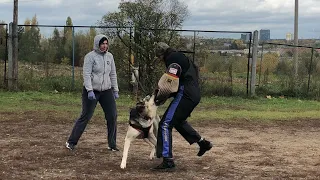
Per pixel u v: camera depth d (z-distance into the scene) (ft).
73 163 22.13
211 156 24.47
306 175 20.71
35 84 54.24
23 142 26.73
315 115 42.42
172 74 20.10
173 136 30.19
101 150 25.27
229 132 32.55
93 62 23.98
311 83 58.39
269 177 20.29
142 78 51.01
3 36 54.08
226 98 53.36
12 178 19.12
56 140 27.66
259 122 37.50
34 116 36.73
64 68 57.00
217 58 54.95
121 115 38.55
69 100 47.67
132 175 20.15
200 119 37.83
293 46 58.54
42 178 19.29
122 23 52.31
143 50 51.01
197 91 20.72
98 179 19.34
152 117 21.38
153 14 52.60
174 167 21.26
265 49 60.59
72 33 54.19
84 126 24.95
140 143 27.58
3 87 52.90
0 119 34.88
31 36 57.41
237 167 22.08
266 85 58.23
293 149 26.91
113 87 25.11
